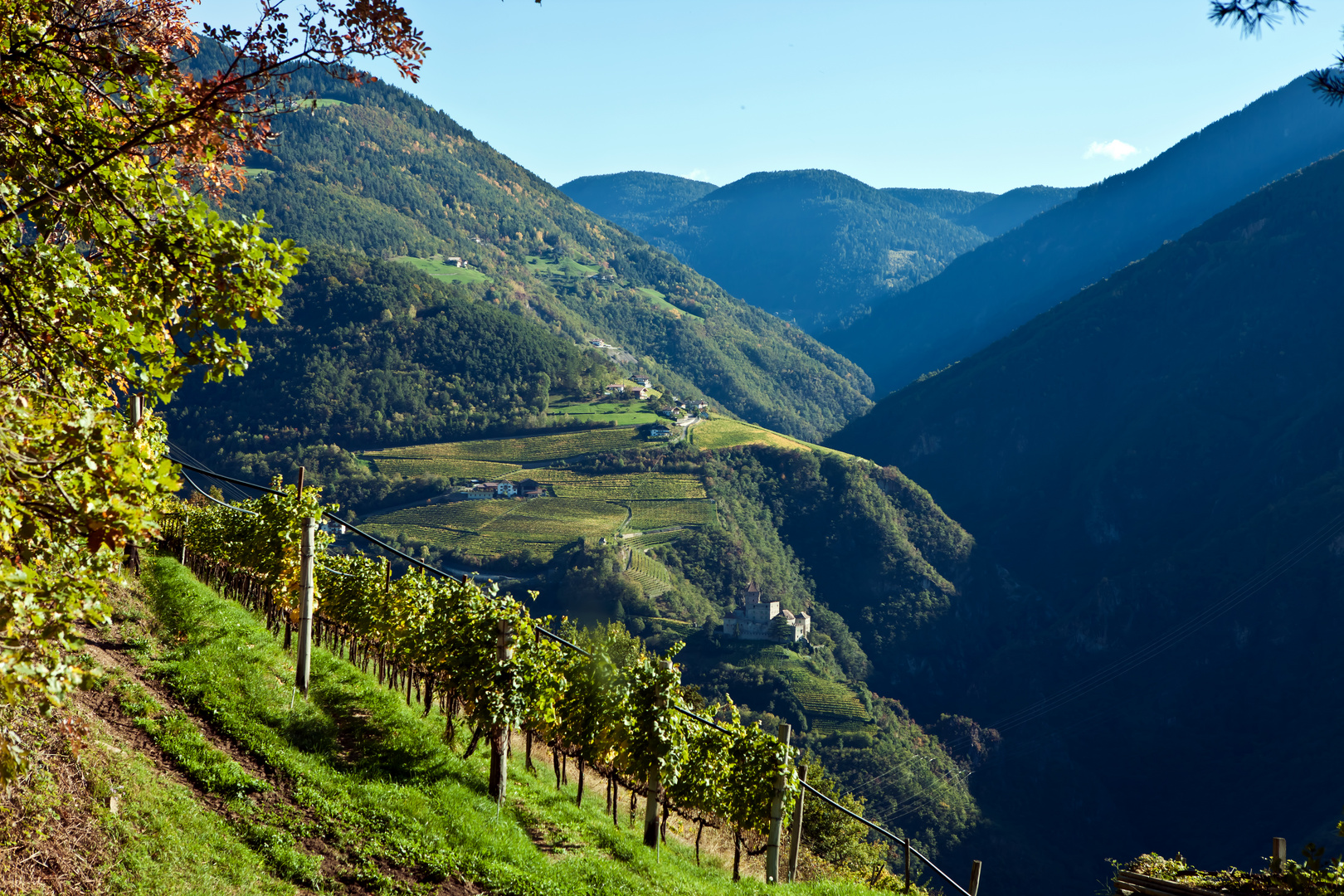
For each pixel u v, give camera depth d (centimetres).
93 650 1277
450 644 1466
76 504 511
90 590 520
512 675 1388
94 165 567
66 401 546
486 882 1026
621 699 1564
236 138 653
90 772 834
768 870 1586
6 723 702
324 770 1163
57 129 590
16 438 502
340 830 1018
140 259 625
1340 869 1161
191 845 849
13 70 574
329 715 1388
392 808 1114
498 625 1402
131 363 627
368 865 963
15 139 577
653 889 1204
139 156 627
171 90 628
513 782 1515
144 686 1223
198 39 876
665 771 1559
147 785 905
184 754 1051
